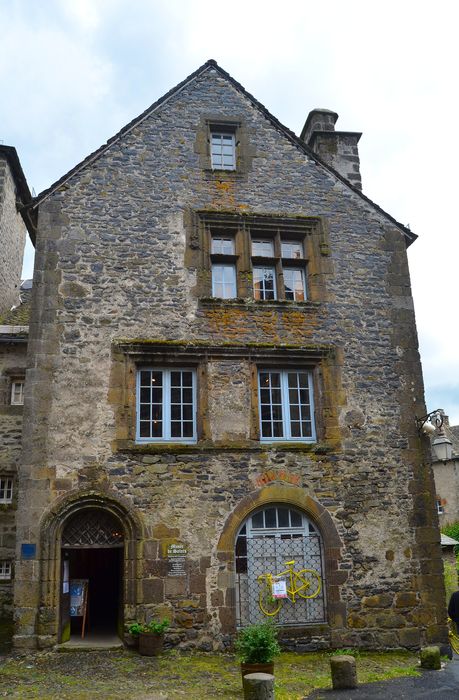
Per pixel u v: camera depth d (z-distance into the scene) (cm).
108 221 1100
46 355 1007
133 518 956
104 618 1187
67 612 964
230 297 1130
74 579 1002
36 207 1095
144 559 948
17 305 1600
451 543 2331
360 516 1030
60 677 779
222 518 986
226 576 962
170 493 981
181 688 739
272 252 1178
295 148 1230
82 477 963
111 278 1069
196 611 941
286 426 1071
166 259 1099
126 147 1155
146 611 930
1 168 1431
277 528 1014
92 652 903
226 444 1016
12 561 1257
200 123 1205
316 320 1121
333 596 984
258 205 1175
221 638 934
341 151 1353
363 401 1090
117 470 976
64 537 958
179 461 998
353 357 1112
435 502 1059
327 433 1058
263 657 761
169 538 962
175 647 921
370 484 1048
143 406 1032
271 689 657
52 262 1055
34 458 959
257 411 1049
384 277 1178
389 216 1220
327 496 1028
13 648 891
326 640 966
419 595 1012
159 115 1193
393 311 1159
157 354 1038
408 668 867
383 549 1021
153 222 1116
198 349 1052
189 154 1177
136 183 1134
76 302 1044
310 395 1096
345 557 1005
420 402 1112
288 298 1159
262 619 970
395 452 1073
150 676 790
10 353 1362
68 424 982
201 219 1138
